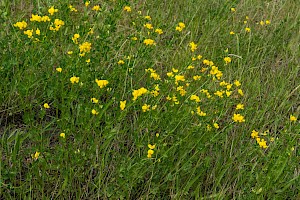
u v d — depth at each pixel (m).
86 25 2.98
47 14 3.38
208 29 4.11
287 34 4.43
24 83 2.63
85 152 2.44
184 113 2.59
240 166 2.65
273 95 3.43
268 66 4.04
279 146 2.76
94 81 2.79
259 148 2.60
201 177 2.63
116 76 3.01
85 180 2.43
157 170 2.46
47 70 2.94
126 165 2.42
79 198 2.38
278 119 3.13
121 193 2.37
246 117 3.19
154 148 2.45
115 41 3.47
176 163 2.54
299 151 2.60
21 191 2.28
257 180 2.47
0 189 2.22
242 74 3.72
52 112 2.98
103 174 2.36
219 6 4.54
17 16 3.52
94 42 3.31
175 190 2.55
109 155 2.65
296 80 3.86
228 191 2.62
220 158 2.75
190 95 2.71
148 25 3.29
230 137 2.99
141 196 2.44
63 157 2.34
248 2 4.76
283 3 4.96
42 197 2.26
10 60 2.72
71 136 2.76
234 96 3.29
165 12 4.36
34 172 2.29
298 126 2.70
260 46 4.18
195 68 3.47
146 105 2.45
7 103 2.83
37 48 2.90
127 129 2.72
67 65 2.67
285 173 2.48
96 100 2.35
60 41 3.13
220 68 3.68
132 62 3.06
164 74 3.49
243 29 4.30
